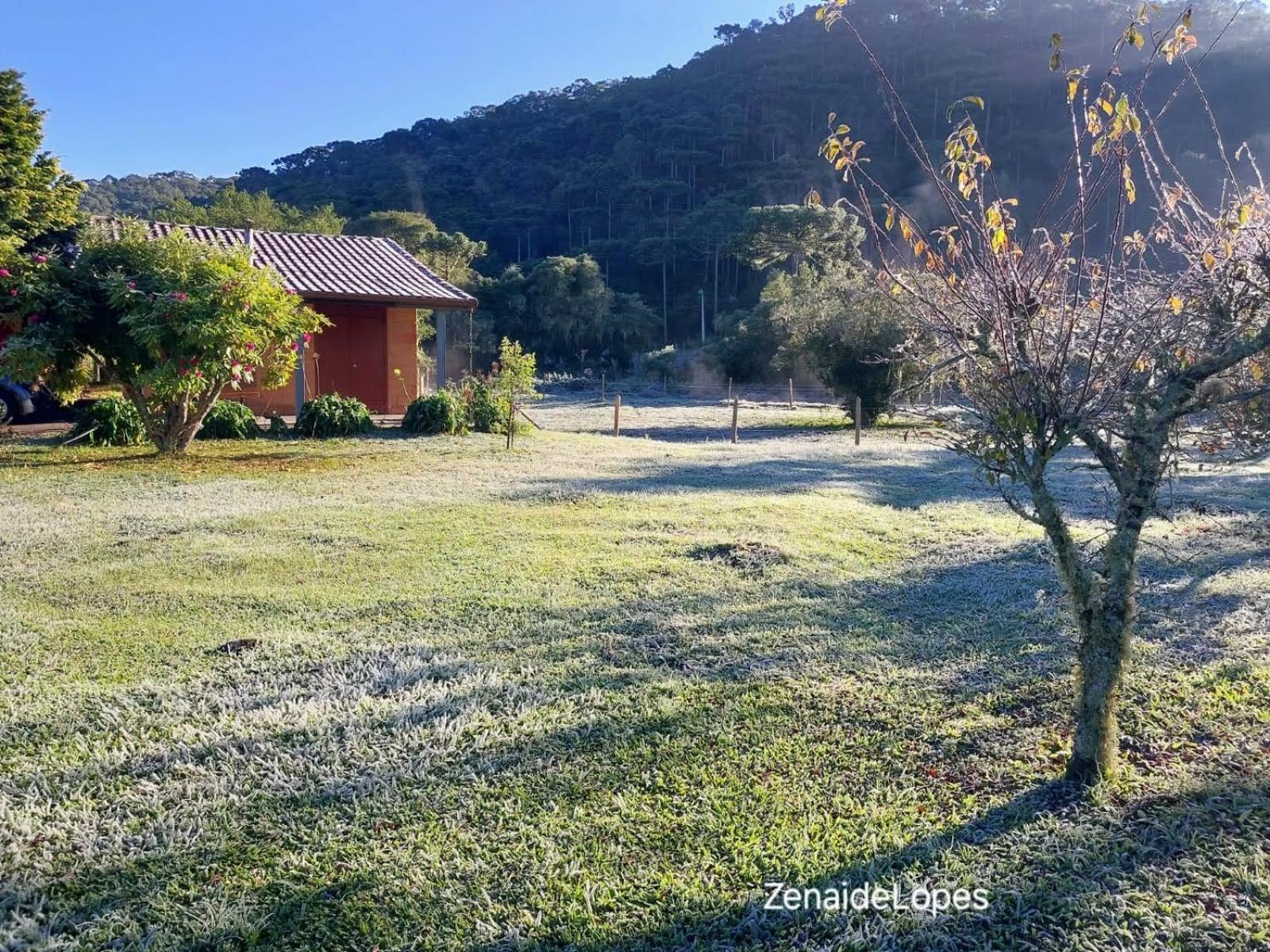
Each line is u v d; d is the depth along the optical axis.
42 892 2.39
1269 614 4.64
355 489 8.82
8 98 15.64
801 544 6.54
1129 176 2.60
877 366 19.08
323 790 2.92
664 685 3.80
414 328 17.14
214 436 12.48
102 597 5.01
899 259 3.03
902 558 6.32
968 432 2.77
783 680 3.86
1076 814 2.72
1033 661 4.08
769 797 2.88
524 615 4.80
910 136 3.20
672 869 2.50
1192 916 2.24
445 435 13.70
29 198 15.51
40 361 10.02
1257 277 2.69
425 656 4.17
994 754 3.16
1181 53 2.83
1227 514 7.64
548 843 2.61
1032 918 2.27
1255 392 2.66
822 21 3.17
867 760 3.14
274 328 11.23
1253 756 3.09
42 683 3.77
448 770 3.05
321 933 2.22
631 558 6.06
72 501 7.90
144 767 3.06
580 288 55.19
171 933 2.22
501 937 2.21
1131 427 2.58
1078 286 2.63
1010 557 6.21
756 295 61.25
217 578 5.47
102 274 10.54
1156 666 3.95
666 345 56.94
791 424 20.73
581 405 29.38
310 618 4.71
